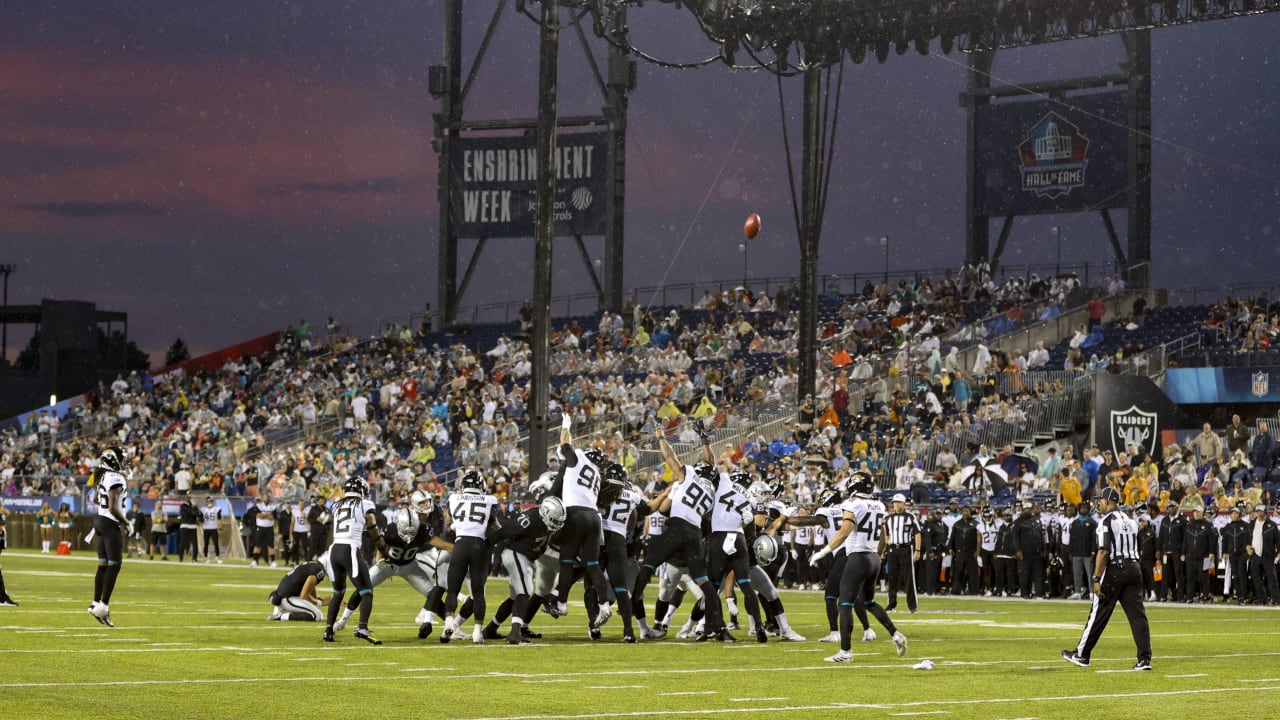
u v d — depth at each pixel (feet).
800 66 123.44
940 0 114.93
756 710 34.99
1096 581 46.60
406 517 52.44
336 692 37.22
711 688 39.32
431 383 163.22
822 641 55.47
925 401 125.08
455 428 146.30
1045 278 160.35
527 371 163.84
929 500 106.73
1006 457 108.06
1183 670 46.47
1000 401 122.72
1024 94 173.06
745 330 161.99
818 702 36.76
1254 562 85.71
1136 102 164.45
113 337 252.83
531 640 53.62
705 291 177.78
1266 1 108.06
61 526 143.64
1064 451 114.93
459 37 193.57
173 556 139.44
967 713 35.19
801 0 117.91
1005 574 93.50
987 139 174.29
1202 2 108.99
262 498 123.54
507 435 139.64
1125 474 101.50
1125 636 60.49
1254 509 87.66
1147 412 112.78
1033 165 171.32
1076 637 59.52
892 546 79.10
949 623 67.67
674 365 153.17
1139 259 163.43
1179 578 89.30
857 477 47.75
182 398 175.94
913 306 156.56
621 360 158.40
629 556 58.70
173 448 159.33
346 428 157.89
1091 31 114.83
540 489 53.36
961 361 136.87
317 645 49.93
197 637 52.08
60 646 47.67
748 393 140.97
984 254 175.32
